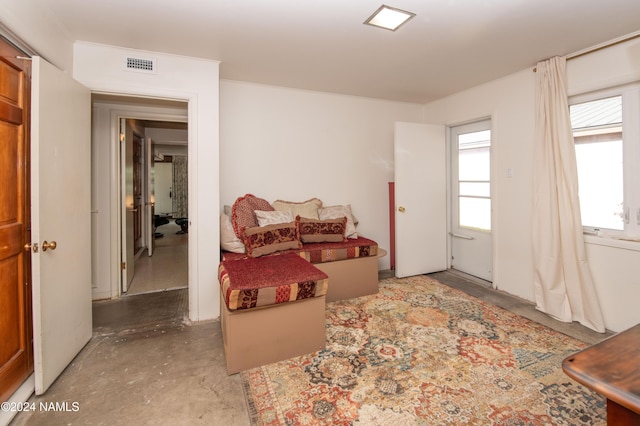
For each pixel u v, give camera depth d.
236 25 2.12
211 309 2.73
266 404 1.64
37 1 1.80
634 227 2.35
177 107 3.30
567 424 1.47
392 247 4.20
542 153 2.77
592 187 2.60
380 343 2.25
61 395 1.70
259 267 2.33
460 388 1.75
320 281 2.11
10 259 1.62
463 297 3.15
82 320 2.18
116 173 3.21
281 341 2.05
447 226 4.13
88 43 2.33
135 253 4.91
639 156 2.31
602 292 2.48
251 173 3.41
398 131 3.76
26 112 1.75
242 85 3.33
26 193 1.75
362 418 1.53
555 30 2.21
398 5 1.89
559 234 2.64
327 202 3.83
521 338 2.31
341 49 2.51
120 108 3.15
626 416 0.73
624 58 2.30
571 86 2.62
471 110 3.59
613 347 0.90
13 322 1.64
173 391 1.75
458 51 2.56
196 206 2.65
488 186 3.60
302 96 3.63
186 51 2.52
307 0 1.83
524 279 3.08
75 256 2.07
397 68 2.96
